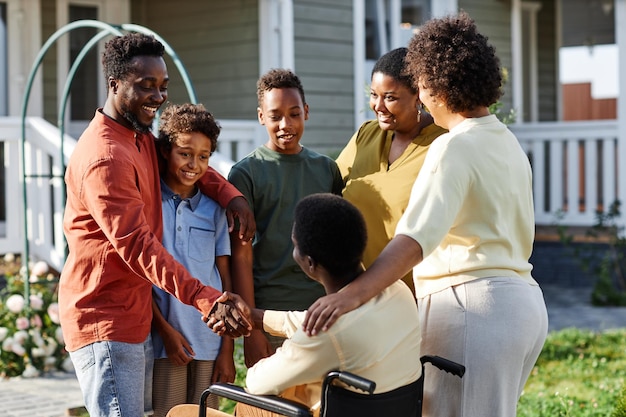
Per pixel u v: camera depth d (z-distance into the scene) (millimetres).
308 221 3088
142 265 3338
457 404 3357
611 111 19156
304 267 3131
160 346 3783
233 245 3885
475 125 3346
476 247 3312
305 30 10461
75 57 10531
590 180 11609
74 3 10508
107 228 3340
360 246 3090
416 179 3555
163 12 11039
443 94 3332
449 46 3316
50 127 8344
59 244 8211
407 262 3105
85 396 3543
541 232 11898
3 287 8266
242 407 3346
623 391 5168
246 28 10289
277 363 3096
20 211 8414
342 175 4086
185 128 3682
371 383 2842
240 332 3340
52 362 6852
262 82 3928
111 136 3453
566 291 11219
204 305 3311
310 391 3156
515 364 3326
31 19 10109
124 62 3463
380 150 3875
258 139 9664
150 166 3623
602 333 8492
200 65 10742
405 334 3150
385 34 11578
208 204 3867
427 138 3779
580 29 15898
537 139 11984
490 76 3326
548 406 5852
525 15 14156
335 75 10773
